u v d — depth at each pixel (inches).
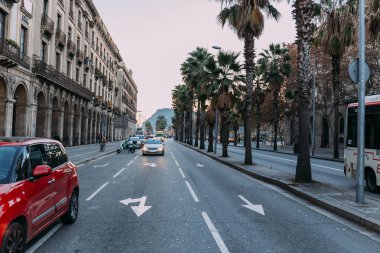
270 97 2020.2
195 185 493.0
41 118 1327.5
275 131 1784.0
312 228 269.7
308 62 509.0
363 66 345.4
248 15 754.2
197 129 2096.5
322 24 997.8
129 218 294.8
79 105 1827.0
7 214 169.2
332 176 641.0
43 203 214.5
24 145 217.6
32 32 1191.6
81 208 334.0
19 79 1083.9
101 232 251.9
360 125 343.9
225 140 1074.1
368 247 225.5
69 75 1679.4
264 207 346.9
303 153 490.0
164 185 490.6
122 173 642.2
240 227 269.3
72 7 1702.8
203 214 311.3
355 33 979.9
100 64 2500.0
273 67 1664.6
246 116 792.9
